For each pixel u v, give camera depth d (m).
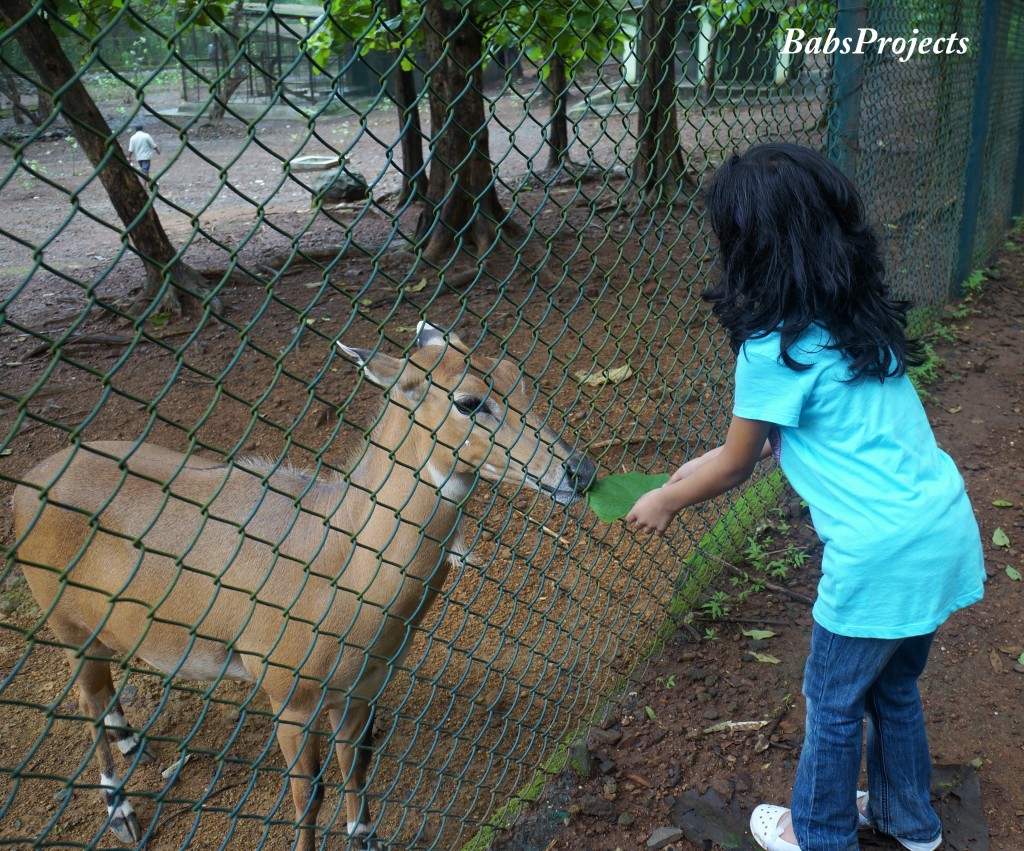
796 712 3.39
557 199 11.63
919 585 2.19
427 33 7.57
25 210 15.19
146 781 3.29
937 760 3.13
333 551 2.66
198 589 2.75
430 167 9.05
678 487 2.38
